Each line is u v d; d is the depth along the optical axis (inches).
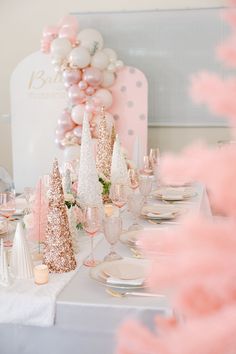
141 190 93.7
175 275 11.8
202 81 11.2
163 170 11.9
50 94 194.5
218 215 13.6
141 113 188.4
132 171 100.7
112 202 90.8
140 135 189.3
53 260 59.2
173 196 100.6
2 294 52.3
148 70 196.2
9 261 61.9
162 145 199.8
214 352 10.8
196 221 11.8
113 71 182.9
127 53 196.7
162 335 12.7
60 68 179.3
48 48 184.2
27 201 85.4
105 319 49.4
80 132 178.1
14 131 199.3
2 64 207.8
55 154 197.5
